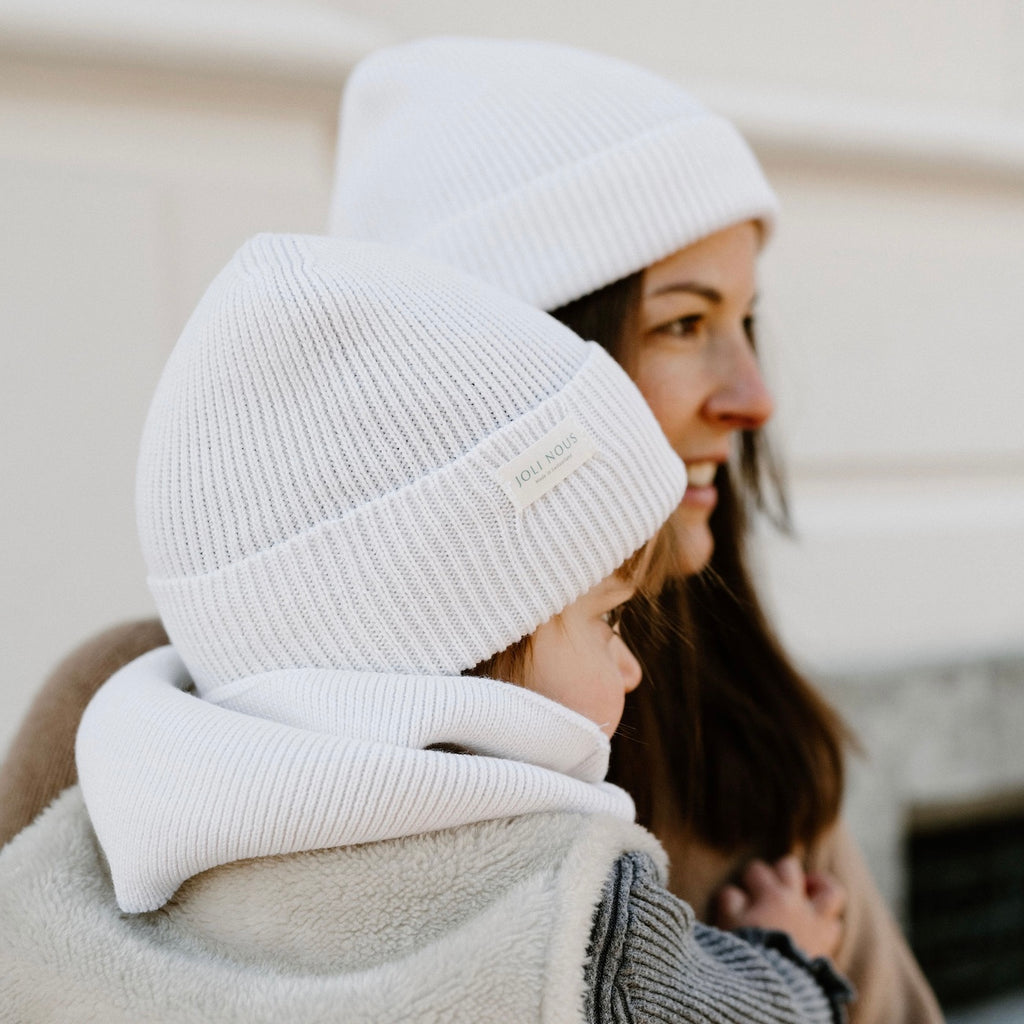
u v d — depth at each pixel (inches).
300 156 57.5
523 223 35.5
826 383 70.9
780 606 70.3
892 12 69.6
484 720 23.7
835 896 40.3
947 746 73.8
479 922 21.4
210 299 26.3
